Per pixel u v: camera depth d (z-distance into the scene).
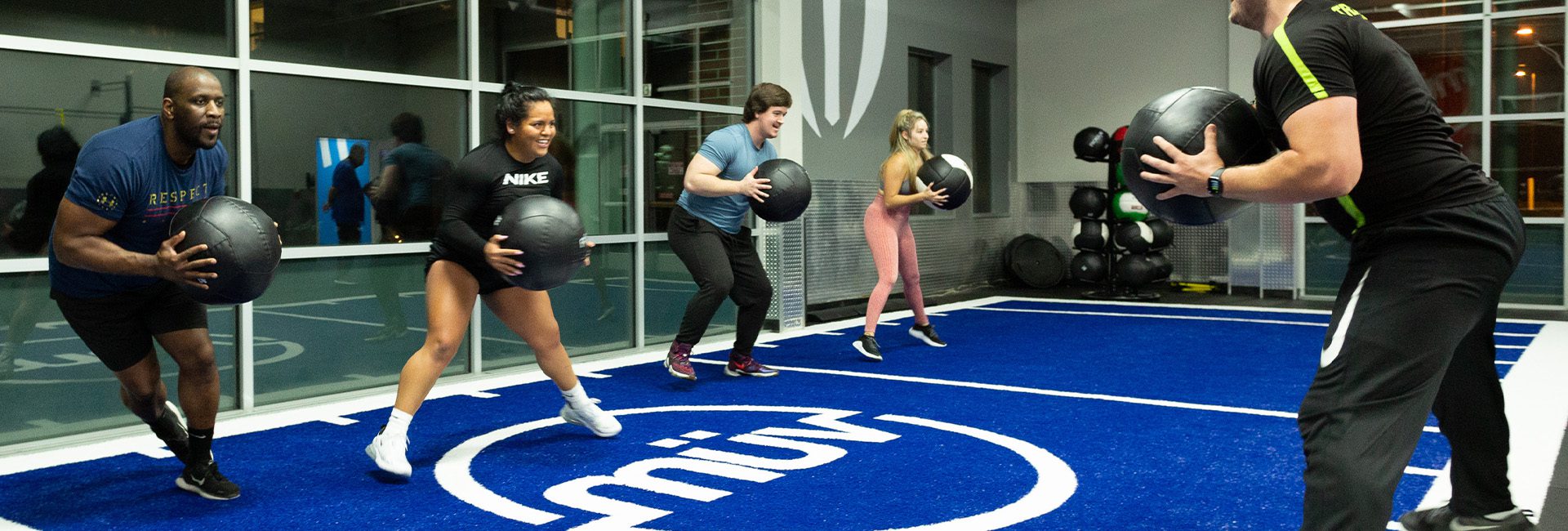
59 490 4.07
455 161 6.75
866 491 3.87
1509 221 2.36
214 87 3.45
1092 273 11.94
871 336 7.36
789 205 6.14
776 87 6.25
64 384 5.16
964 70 13.01
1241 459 4.32
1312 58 2.25
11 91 4.90
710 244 6.28
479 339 6.86
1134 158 2.53
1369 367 2.29
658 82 8.02
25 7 4.91
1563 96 10.24
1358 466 2.24
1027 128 14.04
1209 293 12.36
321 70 5.96
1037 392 5.99
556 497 3.85
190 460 3.92
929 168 7.23
